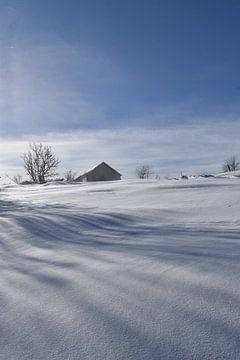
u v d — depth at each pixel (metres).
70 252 4.79
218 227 6.33
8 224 7.62
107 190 16.27
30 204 13.80
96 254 4.46
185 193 11.57
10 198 17.88
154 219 7.74
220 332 2.07
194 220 7.31
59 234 6.50
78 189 19.30
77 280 3.30
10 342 2.16
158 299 2.63
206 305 2.45
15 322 2.44
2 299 2.93
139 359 1.86
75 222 7.50
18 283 3.39
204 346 1.93
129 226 7.08
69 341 2.11
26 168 53.31
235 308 2.37
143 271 3.40
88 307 2.59
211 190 11.51
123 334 2.13
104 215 8.28
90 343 2.06
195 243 4.75
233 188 11.47
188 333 2.08
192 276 3.12
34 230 6.92
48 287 3.17
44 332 2.25
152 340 2.04
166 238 5.38
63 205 12.36
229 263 3.48
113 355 1.92
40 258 4.56
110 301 2.67
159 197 11.55
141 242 5.15
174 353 1.89
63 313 2.52
